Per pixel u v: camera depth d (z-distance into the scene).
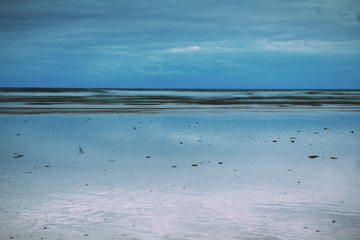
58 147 17.06
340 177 11.85
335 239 7.39
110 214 8.61
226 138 19.83
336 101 61.69
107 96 77.88
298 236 7.52
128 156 15.09
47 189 10.41
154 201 9.52
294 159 14.55
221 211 8.86
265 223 8.18
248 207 9.15
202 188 10.66
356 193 10.22
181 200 9.61
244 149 16.66
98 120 28.62
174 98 71.44
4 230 7.65
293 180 11.51
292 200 9.66
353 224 8.15
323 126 25.66
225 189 10.57
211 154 15.54
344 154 15.53
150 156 15.10
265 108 43.91
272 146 17.44
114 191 10.30
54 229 7.75
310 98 74.50
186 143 18.25
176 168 13.05
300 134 21.53
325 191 10.40
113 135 20.83
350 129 24.05
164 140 19.14
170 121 28.30
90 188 10.56
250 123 27.25
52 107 42.16
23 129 23.12
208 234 7.59
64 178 11.59
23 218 8.29
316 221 8.31
